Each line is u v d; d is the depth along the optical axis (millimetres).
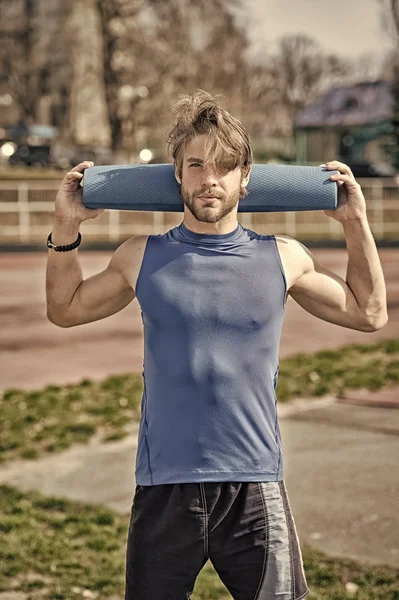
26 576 4785
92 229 26219
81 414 8156
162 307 2949
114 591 4605
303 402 8664
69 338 12492
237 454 2914
